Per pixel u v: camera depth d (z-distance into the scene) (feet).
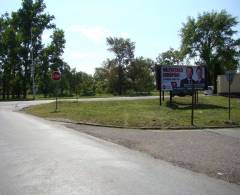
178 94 112.37
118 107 99.66
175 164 32.24
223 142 45.88
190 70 70.18
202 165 31.89
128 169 29.71
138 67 291.79
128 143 44.83
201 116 78.89
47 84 242.99
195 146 42.50
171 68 106.52
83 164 31.30
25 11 229.66
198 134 53.93
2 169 29.32
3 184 24.91
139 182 25.67
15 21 230.48
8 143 42.73
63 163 31.60
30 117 80.12
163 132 56.24
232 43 229.45
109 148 40.55
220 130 59.67
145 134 53.52
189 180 26.58
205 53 228.84
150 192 23.25
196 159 34.58
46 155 35.27
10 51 226.38
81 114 81.87
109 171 28.81
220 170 30.01
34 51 231.71
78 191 23.26
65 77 296.10
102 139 48.21
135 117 74.43
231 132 57.00
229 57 226.99
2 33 232.53
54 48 236.02
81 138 48.26
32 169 29.25
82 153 36.63
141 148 41.19
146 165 31.60
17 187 24.17
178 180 26.50
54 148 39.45
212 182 26.17
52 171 28.60
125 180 26.12
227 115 81.71
